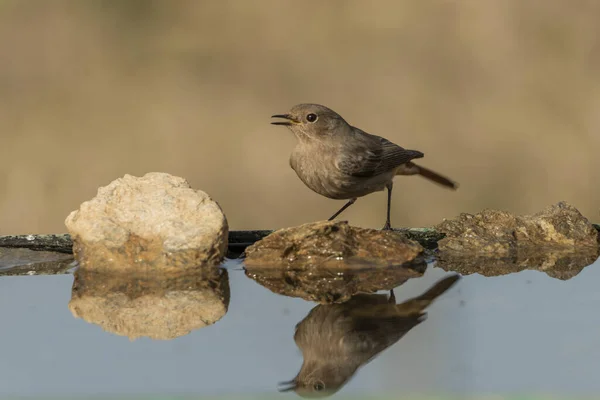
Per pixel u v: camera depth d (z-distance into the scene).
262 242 9.19
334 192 11.41
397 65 20.98
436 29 21.88
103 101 19.97
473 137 19.34
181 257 8.87
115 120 19.50
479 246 9.79
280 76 20.84
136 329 7.20
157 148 18.94
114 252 8.90
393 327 7.14
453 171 18.72
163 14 22.27
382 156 11.34
